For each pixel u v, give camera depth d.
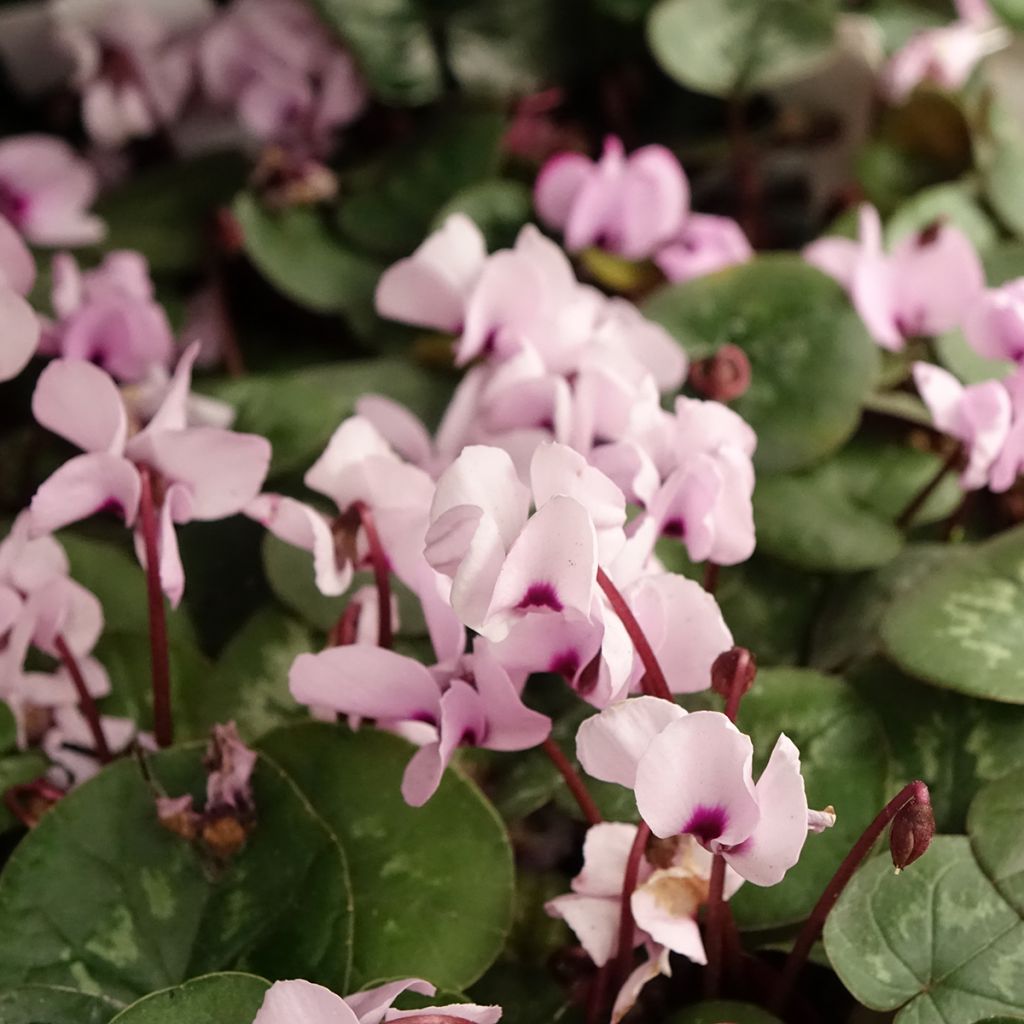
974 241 0.46
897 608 0.38
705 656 0.36
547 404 0.38
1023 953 0.35
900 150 0.48
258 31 0.49
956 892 0.36
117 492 0.36
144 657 0.40
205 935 0.36
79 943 0.36
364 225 0.48
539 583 0.34
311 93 0.50
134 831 0.36
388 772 0.37
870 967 0.35
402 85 0.49
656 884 0.35
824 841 0.37
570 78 0.53
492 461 0.34
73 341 0.42
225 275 0.48
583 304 0.39
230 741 0.36
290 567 0.41
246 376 0.46
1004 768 0.38
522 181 0.49
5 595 0.37
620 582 0.35
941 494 0.41
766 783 0.33
